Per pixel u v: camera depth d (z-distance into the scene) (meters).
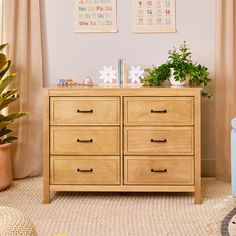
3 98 3.53
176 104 3.26
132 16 3.92
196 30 3.91
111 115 3.29
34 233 1.80
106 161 3.31
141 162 3.30
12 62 3.89
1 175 3.60
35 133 3.97
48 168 3.31
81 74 3.98
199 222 2.87
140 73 3.76
